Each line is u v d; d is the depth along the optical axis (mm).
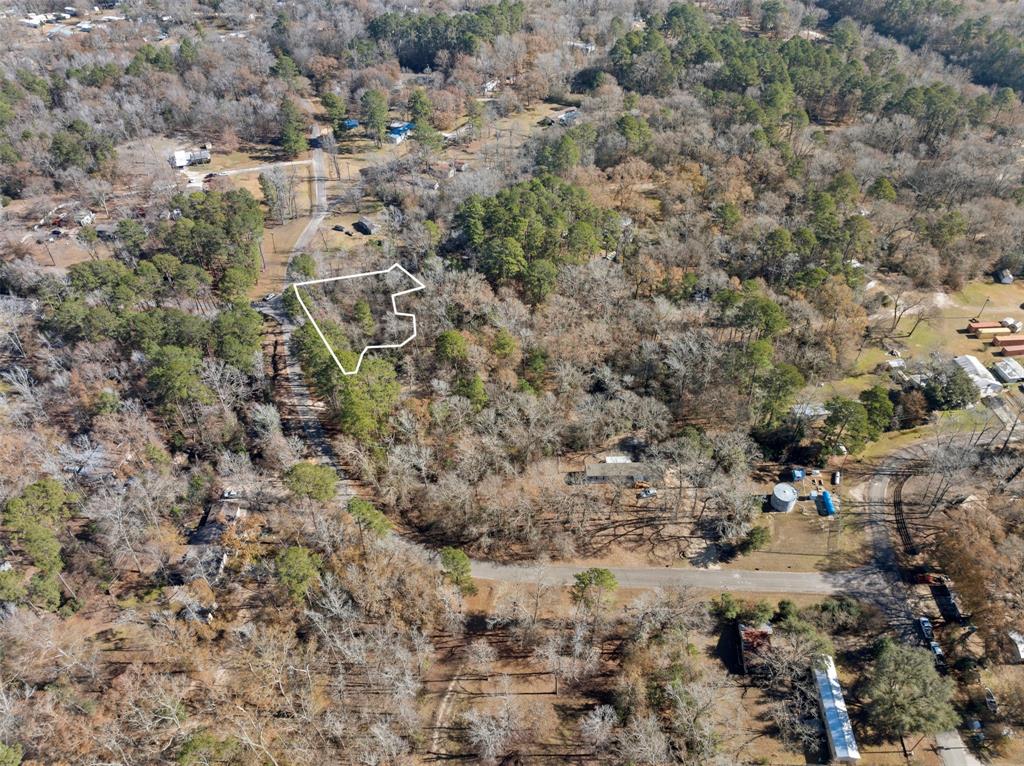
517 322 118438
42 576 83500
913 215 155000
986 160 171000
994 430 111562
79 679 79688
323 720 75688
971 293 146125
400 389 108812
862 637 85750
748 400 110750
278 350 127812
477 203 141250
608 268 130375
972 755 74500
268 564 88875
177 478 101188
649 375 117812
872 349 129625
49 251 154125
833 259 133000
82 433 108250
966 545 84125
